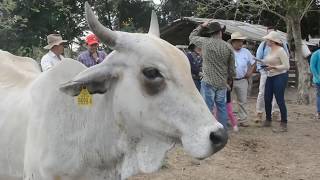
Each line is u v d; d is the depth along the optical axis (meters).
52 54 7.50
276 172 7.05
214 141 3.16
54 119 3.63
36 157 3.61
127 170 3.56
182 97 3.24
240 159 7.63
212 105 8.57
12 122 3.89
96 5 22.80
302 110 12.98
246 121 10.59
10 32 13.95
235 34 9.71
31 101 3.83
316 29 27.72
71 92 3.38
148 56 3.30
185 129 3.22
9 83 4.30
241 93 9.98
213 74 8.43
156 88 3.28
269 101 9.84
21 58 4.75
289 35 15.71
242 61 9.83
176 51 3.39
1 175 3.97
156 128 3.34
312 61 11.50
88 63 7.82
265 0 15.61
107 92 3.52
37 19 16.11
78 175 3.65
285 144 8.65
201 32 8.98
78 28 18.52
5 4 12.91
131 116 3.40
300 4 14.12
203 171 6.95
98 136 3.58
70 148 3.59
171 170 6.92
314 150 8.29
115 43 3.38
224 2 19.55
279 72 9.49
